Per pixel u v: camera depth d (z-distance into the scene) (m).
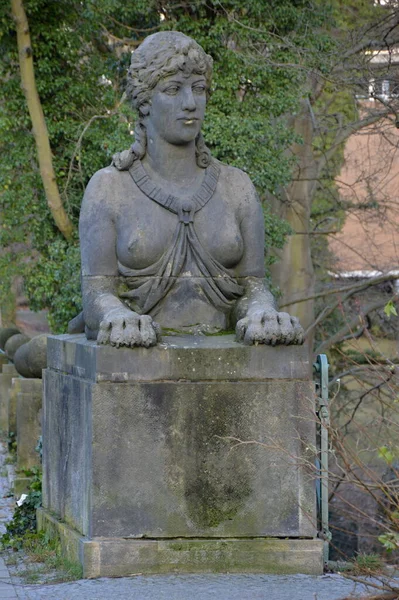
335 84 21.16
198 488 9.05
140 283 9.72
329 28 24.28
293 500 9.11
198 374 9.10
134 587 8.48
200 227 9.80
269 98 22.50
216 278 9.81
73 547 9.34
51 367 10.85
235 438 8.91
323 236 31.89
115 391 8.98
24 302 42.28
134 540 8.97
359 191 32.91
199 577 8.80
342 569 9.29
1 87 23.72
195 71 9.77
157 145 9.83
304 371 9.22
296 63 22.12
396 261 27.28
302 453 9.14
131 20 24.09
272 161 22.39
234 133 21.94
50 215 24.22
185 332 9.70
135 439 9.01
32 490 12.27
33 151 23.84
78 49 23.67
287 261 27.92
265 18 22.95
